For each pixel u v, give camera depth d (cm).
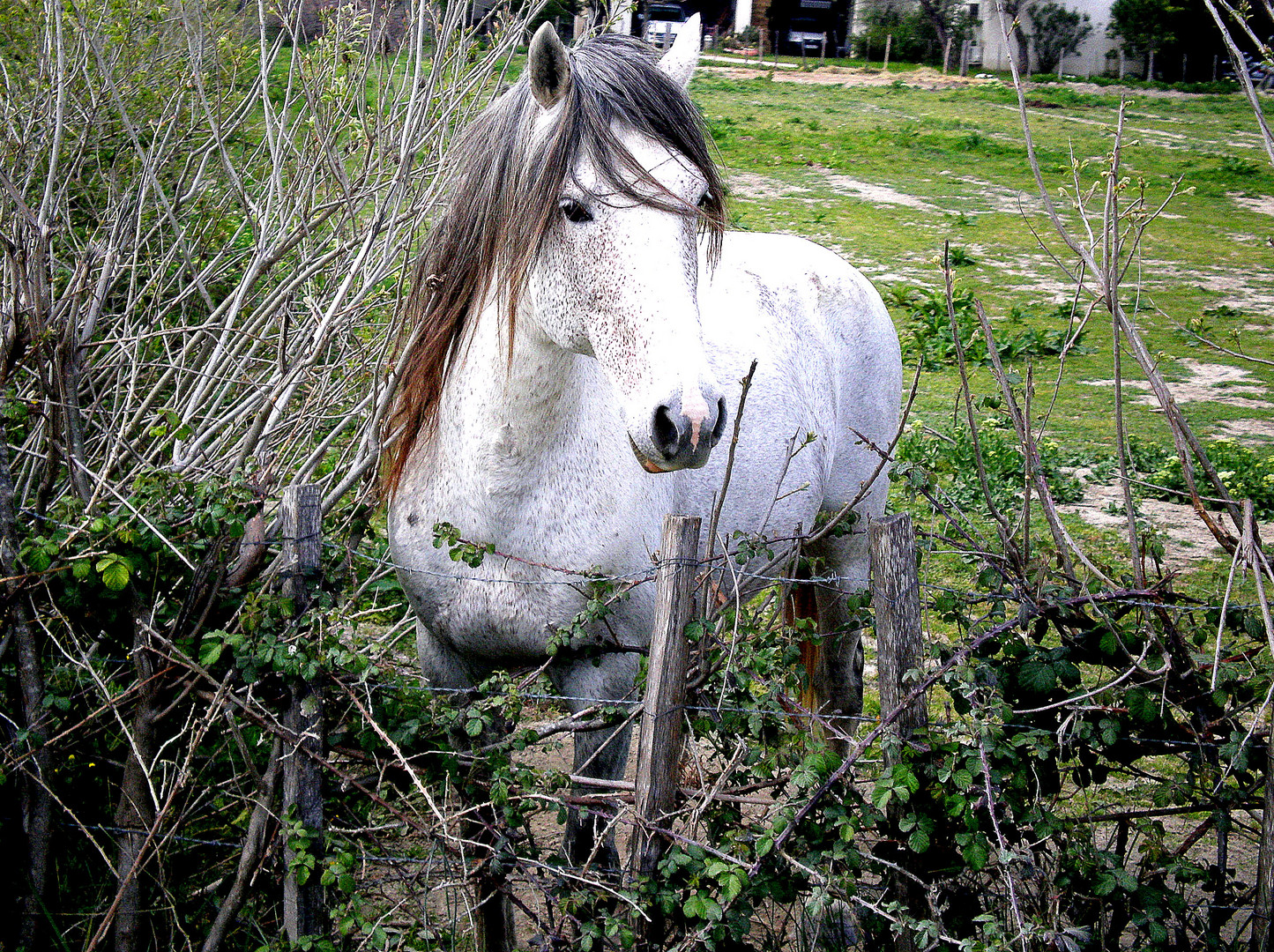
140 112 454
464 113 338
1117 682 211
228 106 433
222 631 205
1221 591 399
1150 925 207
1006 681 224
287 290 322
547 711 358
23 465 292
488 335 224
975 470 638
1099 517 591
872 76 2953
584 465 229
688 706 213
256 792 219
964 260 1219
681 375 185
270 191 347
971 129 2155
